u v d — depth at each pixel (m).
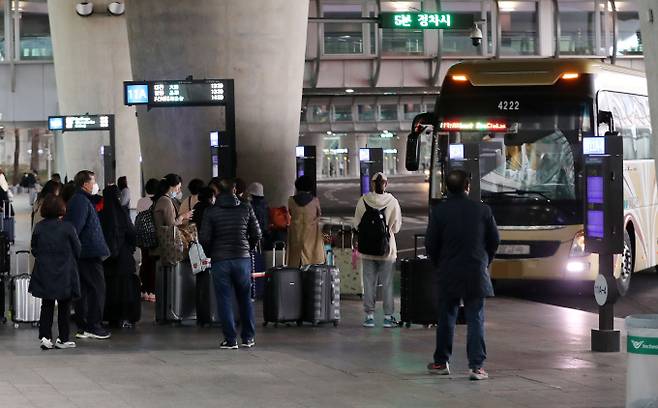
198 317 22.55
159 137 33.97
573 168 27.89
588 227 19.09
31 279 19.12
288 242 26.52
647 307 27.05
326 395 14.93
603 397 14.78
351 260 27.94
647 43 14.00
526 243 28.05
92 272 20.70
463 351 19.00
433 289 21.83
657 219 32.31
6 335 21.31
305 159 34.72
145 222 23.03
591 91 27.89
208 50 32.81
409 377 16.39
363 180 29.67
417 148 28.80
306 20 34.38
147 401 14.46
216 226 19.22
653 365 11.85
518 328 22.03
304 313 22.28
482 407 14.12
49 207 19.19
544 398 14.72
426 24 41.62
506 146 28.27
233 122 27.94
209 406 14.14
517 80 28.28
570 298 29.00
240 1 32.69
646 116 31.73
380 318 23.72
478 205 16.16
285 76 33.56
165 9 33.00
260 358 18.25
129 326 22.50
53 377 16.33
